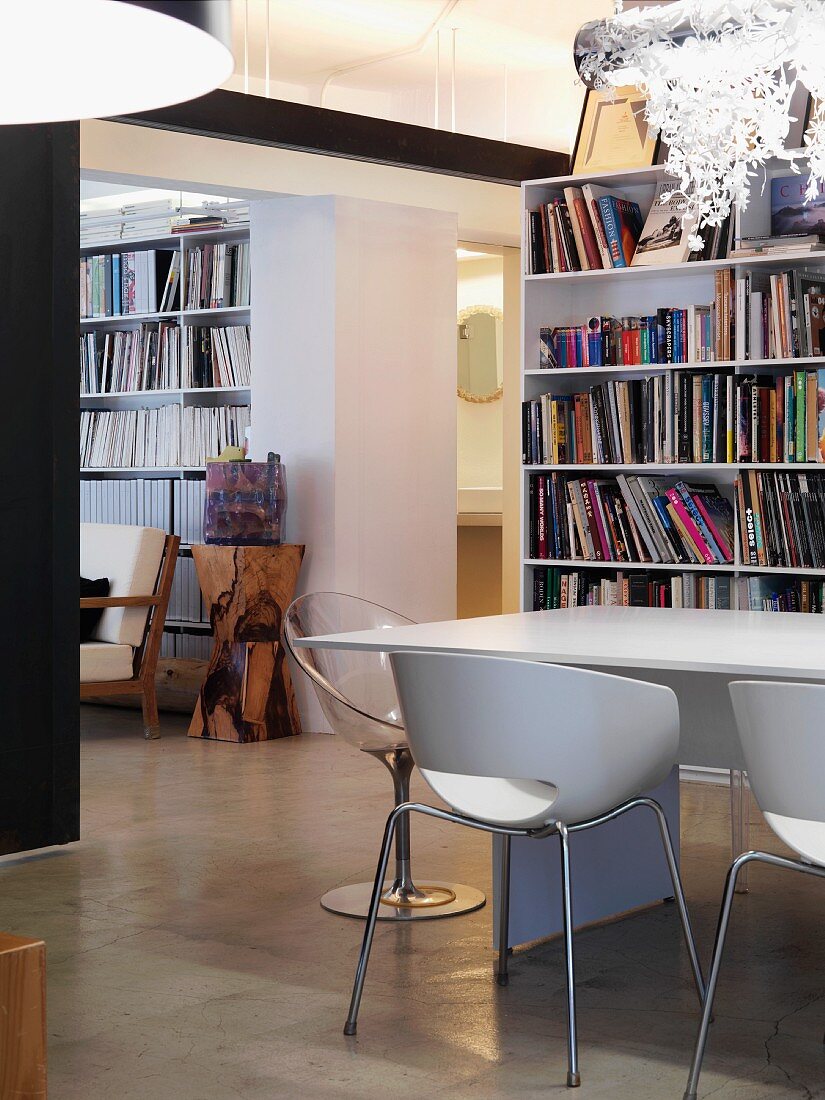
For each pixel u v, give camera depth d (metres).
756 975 3.14
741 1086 2.47
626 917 3.64
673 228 5.75
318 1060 2.61
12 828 4.12
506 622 3.57
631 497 5.80
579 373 6.08
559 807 2.56
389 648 3.00
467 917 3.59
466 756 2.59
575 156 6.11
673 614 3.81
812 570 5.34
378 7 6.60
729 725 3.17
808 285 5.44
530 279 6.11
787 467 5.38
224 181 6.39
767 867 4.16
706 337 5.66
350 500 6.67
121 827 4.65
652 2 3.96
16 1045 1.61
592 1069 2.56
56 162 4.21
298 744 6.32
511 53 7.38
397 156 6.23
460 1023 2.81
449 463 7.10
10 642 4.11
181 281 7.59
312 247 6.61
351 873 4.02
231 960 3.24
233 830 4.58
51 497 4.21
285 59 7.48
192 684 7.08
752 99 3.78
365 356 6.71
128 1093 2.46
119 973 3.15
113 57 1.01
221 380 7.44
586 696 2.50
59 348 4.23
